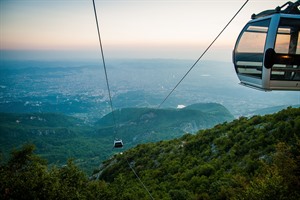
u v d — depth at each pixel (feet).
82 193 57.82
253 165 104.12
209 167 122.31
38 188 45.11
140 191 113.60
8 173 45.73
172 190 106.22
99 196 63.52
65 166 60.03
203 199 92.89
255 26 32.45
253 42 31.94
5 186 41.68
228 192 84.74
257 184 66.13
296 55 28.37
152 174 151.33
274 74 29.09
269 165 92.94
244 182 83.97
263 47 29.84
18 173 47.57
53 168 55.11
